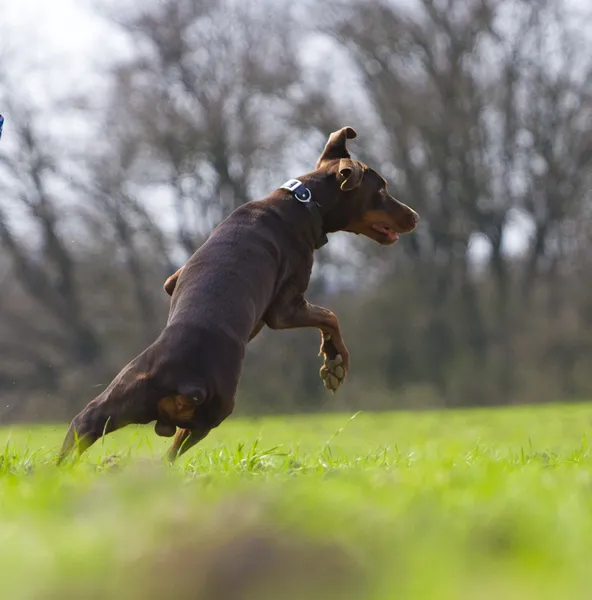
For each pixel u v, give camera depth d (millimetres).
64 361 35562
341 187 6766
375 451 7688
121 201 35031
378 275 35719
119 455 5828
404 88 35281
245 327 6070
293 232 6672
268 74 34500
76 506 3678
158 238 35188
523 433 14656
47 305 35719
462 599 2195
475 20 35031
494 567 2609
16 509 3648
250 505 3209
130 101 35219
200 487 4105
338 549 2564
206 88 35344
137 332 35719
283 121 35125
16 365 35500
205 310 5969
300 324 6750
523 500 3451
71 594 2357
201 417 5887
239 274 6207
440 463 5180
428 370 35625
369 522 3037
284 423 23188
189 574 2398
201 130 34469
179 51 34812
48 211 35062
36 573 2520
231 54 35125
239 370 5953
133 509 3461
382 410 34750
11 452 6379
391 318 35656
